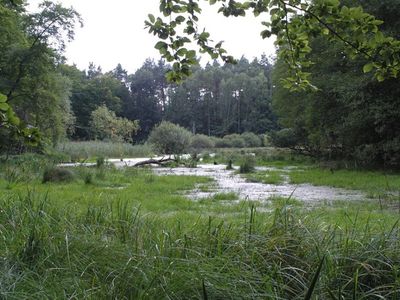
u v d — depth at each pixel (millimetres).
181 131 47531
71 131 65188
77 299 3205
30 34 31812
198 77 108000
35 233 4312
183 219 7367
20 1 4047
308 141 37625
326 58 26797
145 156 49375
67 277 3578
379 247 3914
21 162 24891
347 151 30703
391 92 23000
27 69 31188
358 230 4609
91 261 3840
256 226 4633
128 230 4816
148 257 3709
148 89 115062
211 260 3709
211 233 4488
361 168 25938
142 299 3236
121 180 18906
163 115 110750
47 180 17125
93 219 5363
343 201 12484
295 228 4336
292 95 35969
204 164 35719
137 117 109438
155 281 3365
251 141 72875
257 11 3301
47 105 32938
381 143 24594
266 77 116250
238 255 3854
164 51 3459
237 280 3355
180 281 3350
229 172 26281
